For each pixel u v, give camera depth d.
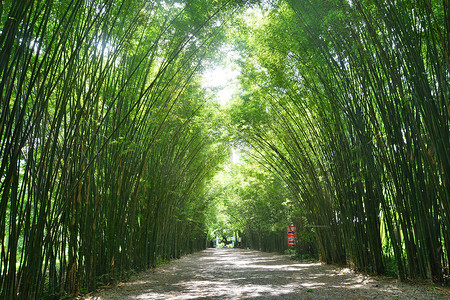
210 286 5.01
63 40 3.21
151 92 5.90
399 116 4.38
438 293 3.71
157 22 5.19
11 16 2.49
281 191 11.82
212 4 5.33
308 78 6.34
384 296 3.76
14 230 2.93
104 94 4.47
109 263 5.16
